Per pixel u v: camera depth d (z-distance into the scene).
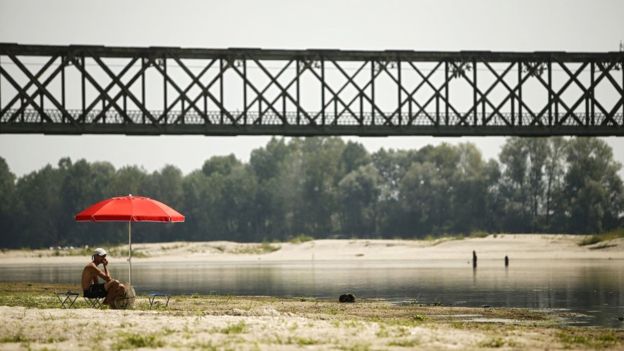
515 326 47.91
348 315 57.44
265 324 42.50
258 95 109.50
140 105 107.19
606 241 183.50
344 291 87.94
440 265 150.75
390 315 58.22
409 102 111.81
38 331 39.72
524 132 113.19
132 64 107.50
